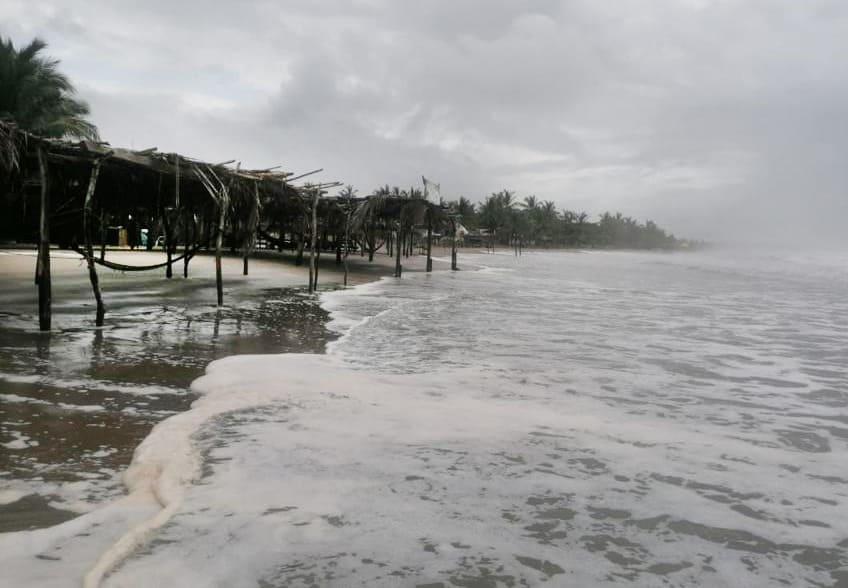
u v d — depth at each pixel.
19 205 15.34
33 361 6.60
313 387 5.84
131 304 11.53
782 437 4.72
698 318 12.53
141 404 5.19
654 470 3.93
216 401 5.23
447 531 3.00
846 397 6.04
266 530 2.94
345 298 14.55
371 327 10.02
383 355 7.68
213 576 2.51
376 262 32.53
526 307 13.84
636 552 2.86
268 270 22.22
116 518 3.04
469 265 36.47
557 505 3.35
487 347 8.45
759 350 8.77
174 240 20.50
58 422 4.61
